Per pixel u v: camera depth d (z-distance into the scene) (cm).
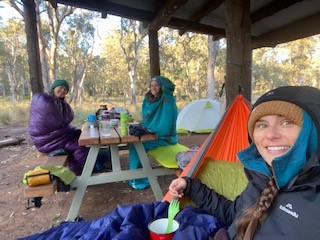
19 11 1268
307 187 80
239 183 173
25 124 920
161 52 2569
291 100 79
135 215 135
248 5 256
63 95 321
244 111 187
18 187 330
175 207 142
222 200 141
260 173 96
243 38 256
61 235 135
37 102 303
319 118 76
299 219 79
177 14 508
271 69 2905
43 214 263
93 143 248
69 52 2728
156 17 462
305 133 77
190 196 147
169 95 315
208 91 1480
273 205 86
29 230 234
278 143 84
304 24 467
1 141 570
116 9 481
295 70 2880
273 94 84
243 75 258
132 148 319
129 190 318
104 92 3794
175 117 317
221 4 426
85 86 3731
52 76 1496
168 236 117
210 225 127
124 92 3341
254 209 92
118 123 338
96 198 298
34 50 417
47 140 304
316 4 401
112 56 3156
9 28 2728
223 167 179
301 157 79
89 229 135
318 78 2859
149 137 263
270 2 406
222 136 181
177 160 256
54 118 304
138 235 118
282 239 81
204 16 470
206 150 176
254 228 87
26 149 534
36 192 182
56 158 283
